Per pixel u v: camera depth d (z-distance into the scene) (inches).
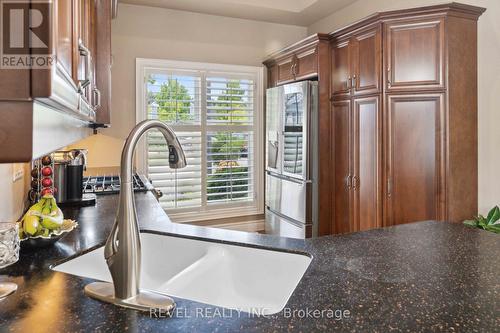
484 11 106.9
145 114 159.6
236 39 175.9
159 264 59.9
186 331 27.8
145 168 159.5
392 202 113.0
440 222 66.9
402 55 109.4
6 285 36.6
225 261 54.2
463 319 30.5
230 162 175.9
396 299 34.2
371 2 145.8
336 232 137.5
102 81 71.4
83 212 77.2
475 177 110.3
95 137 154.3
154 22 161.0
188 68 166.4
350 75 126.7
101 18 70.4
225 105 173.8
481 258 46.5
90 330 28.0
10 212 64.2
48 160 79.1
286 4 164.2
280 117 153.5
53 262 45.1
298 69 151.0
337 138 135.3
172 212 165.3
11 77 15.7
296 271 49.1
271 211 165.3
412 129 109.4
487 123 108.1
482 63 108.6
